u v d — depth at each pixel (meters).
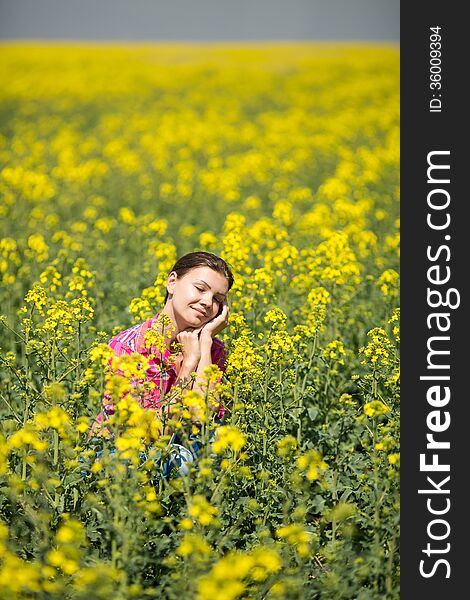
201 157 22.38
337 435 5.85
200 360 5.30
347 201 13.65
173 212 15.31
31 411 5.68
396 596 4.38
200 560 4.07
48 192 15.06
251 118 30.27
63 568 4.07
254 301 7.41
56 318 5.84
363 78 40.06
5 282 8.34
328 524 5.24
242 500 4.91
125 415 4.54
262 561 4.04
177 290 5.33
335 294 8.26
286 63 45.53
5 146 22.73
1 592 3.81
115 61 46.44
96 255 10.74
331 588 4.27
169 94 36.72
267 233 9.95
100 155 22.59
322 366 6.76
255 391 5.58
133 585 4.04
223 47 54.28
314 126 26.56
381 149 21.14
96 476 4.88
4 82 38.75
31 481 4.65
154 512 4.53
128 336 5.55
